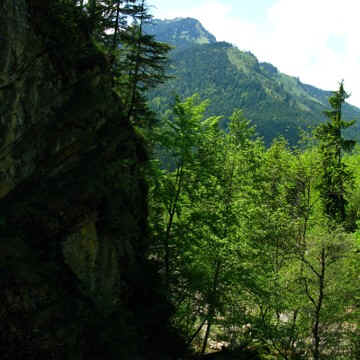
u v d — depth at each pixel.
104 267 17.89
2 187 14.23
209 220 23.62
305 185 25.23
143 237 23.83
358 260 20.94
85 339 14.06
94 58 19.78
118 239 19.64
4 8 13.99
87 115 18.20
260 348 23.83
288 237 22.53
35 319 12.54
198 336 27.86
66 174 17.03
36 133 15.60
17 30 14.50
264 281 22.39
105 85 20.62
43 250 14.65
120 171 20.77
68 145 17.20
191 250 23.45
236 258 22.84
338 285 19.72
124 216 20.12
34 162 15.62
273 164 29.39
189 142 22.98
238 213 23.31
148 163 23.94
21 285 12.71
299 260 21.59
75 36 18.66
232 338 24.02
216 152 24.05
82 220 16.45
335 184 30.20
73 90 18.08
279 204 27.34
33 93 15.45
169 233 24.58
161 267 23.61
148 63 23.33
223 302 23.19
